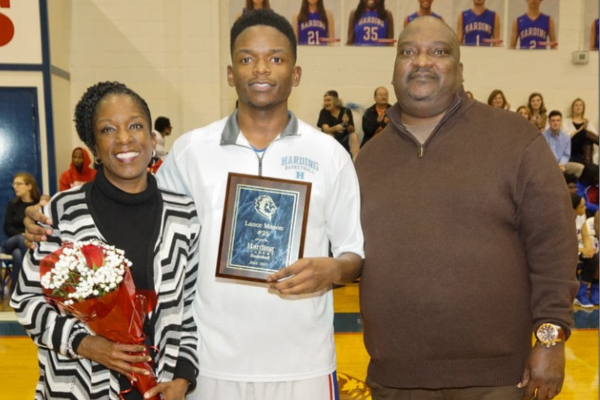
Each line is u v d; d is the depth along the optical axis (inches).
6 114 271.0
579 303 242.5
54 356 65.9
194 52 318.3
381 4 319.6
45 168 276.2
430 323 75.5
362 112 323.0
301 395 73.4
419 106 79.0
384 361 79.6
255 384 72.3
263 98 71.2
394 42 322.0
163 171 77.7
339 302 240.7
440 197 75.5
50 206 66.6
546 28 326.6
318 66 322.0
